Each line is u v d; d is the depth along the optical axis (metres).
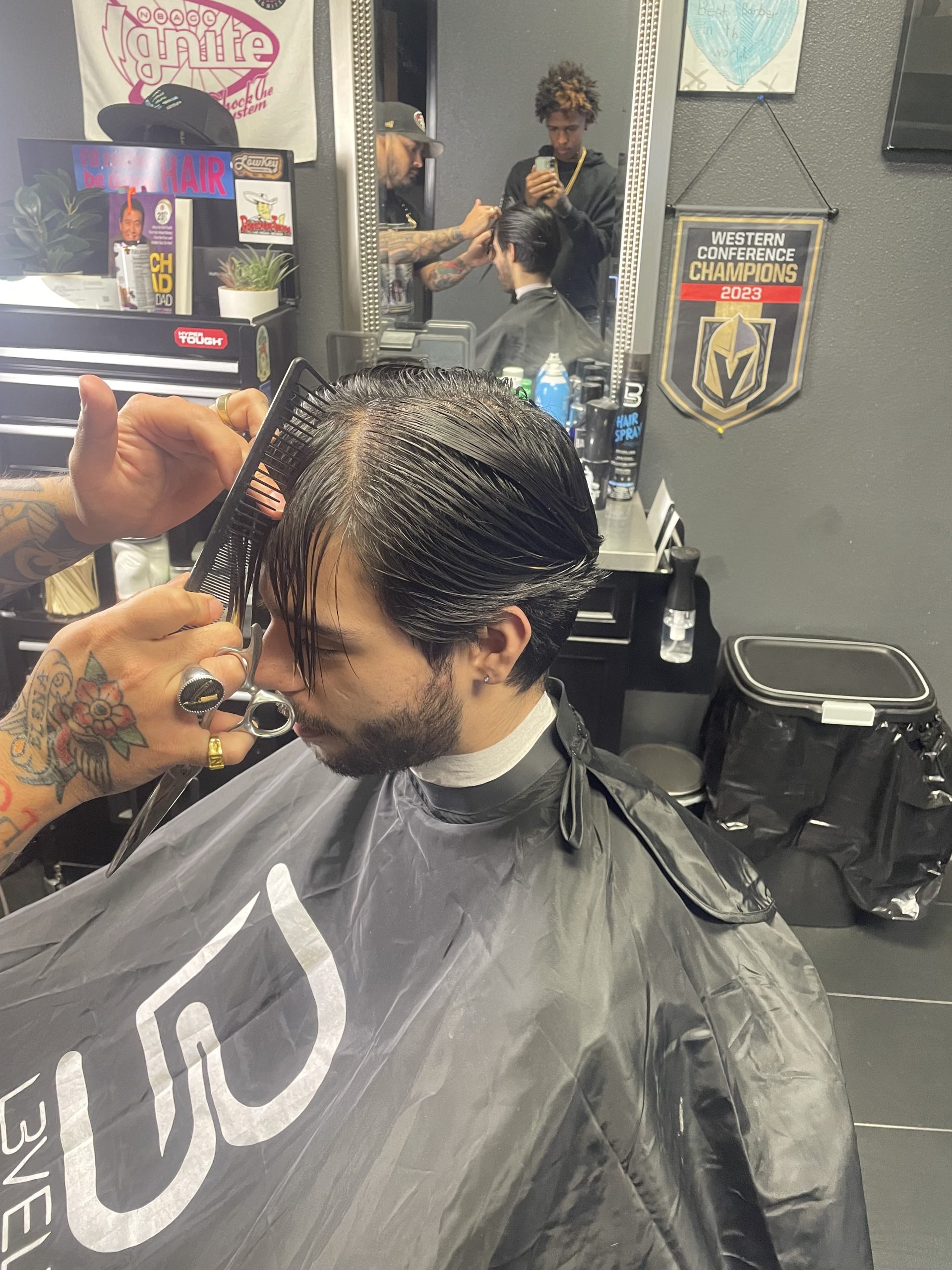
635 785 0.87
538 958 0.69
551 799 0.77
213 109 1.69
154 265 1.69
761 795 1.85
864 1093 1.60
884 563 2.03
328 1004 0.81
